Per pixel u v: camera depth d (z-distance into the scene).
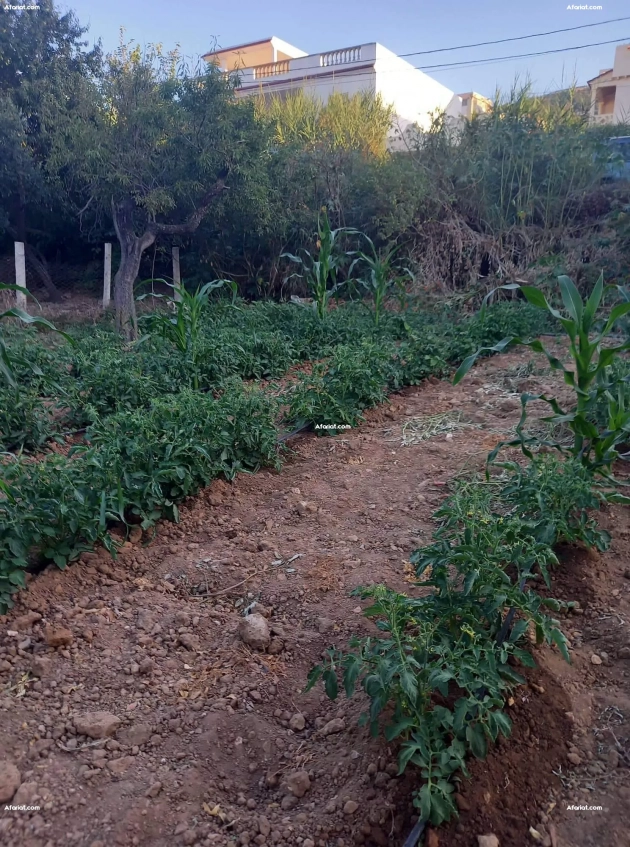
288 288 12.77
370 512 4.06
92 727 2.45
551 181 11.41
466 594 2.45
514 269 10.80
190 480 4.07
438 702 2.34
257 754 2.41
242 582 3.41
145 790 2.22
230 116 10.08
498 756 2.21
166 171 10.12
